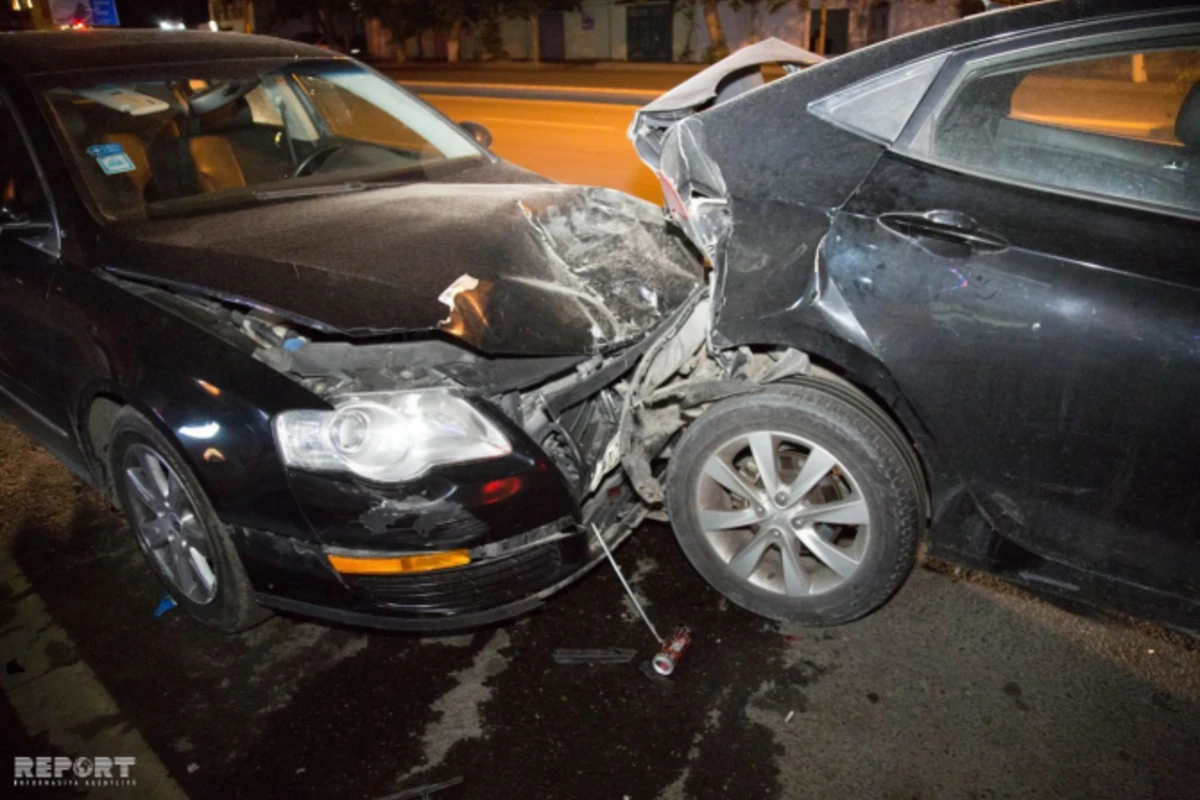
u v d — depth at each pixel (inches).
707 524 103.5
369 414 87.0
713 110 99.6
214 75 137.3
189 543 104.0
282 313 89.7
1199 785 84.3
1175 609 84.6
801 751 89.2
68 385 110.0
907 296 86.0
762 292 91.7
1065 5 86.9
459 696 98.0
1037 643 102.3
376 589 91.0
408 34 1466.5
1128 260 79.6
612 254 114.7
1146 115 84.1
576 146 411.2
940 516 93.8
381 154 143.7
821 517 96.7
